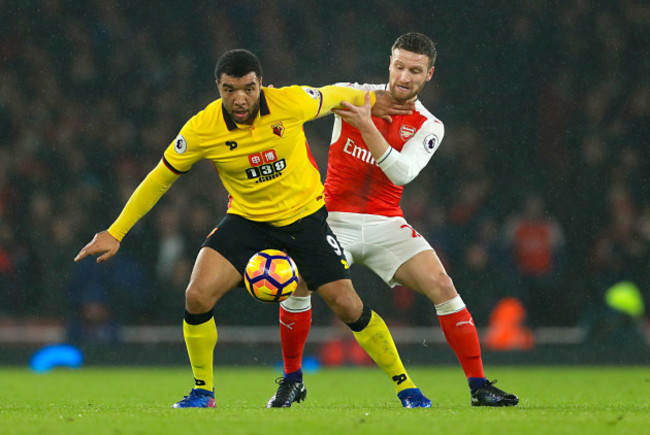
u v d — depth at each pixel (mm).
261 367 54156
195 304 20969
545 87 69188
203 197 60906
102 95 67625
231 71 19953
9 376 43312
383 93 23859
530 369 50531
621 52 69750
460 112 68938
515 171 67062
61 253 57594
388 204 24234
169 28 69812
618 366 53688
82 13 69375
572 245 64062
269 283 20641
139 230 58094
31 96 66875
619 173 65938
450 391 32594
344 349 55000
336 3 70938
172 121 67500
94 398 28547
